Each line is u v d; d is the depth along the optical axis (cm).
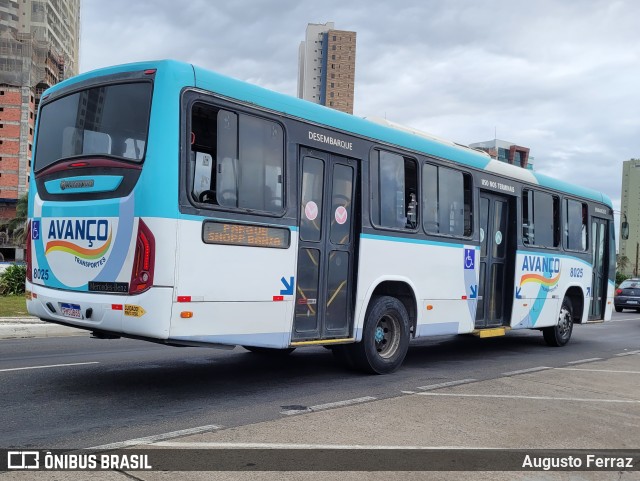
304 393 731
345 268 811
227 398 690
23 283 2119
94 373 805
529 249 1171
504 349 1262
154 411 619
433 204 953
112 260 625
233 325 659
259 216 686
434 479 462
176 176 611
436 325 953
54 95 737
